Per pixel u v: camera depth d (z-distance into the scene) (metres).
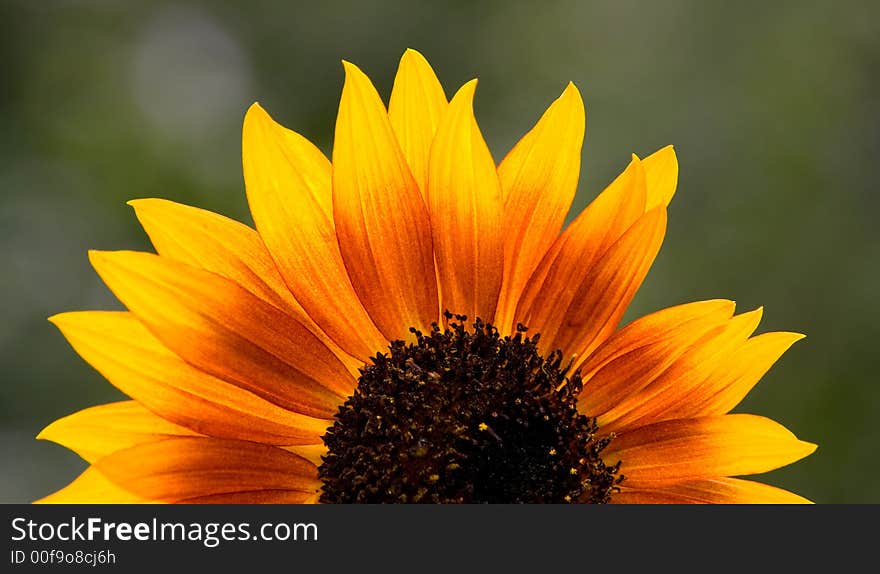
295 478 0.46
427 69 0.47
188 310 0.45
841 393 0.73
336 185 0.46
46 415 0.71
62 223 0.77
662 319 0.47
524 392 0.46
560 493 0.46
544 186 0.47
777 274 0.77
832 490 0.70
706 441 0.46
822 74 0.82
